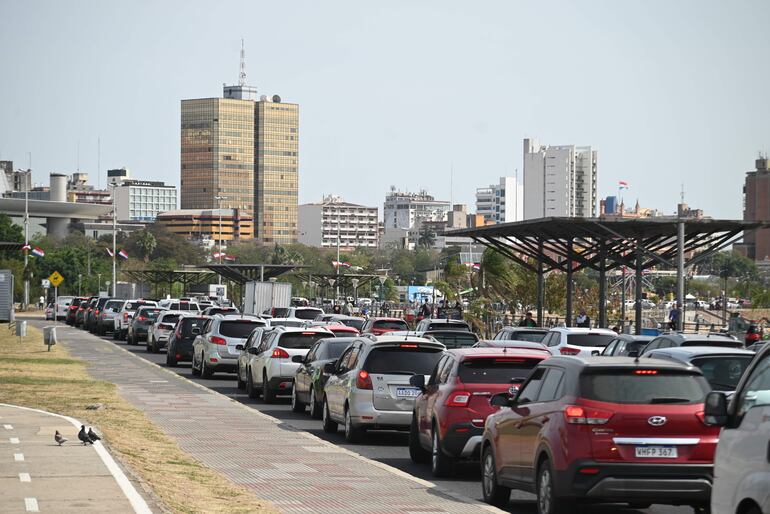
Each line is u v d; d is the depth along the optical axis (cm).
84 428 2828
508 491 2253
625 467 1875
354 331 5209
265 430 3541
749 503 1402
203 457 2889
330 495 2295
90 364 6688
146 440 3112
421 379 2878
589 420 1895
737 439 1453
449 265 12356
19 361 6619
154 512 1919
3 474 2334
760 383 1473
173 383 5419
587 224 6309
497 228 6956
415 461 2928
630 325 7781
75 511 1919
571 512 1927
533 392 2131
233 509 2031
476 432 2570
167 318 8494
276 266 12056
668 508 2286
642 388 1923
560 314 10969
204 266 12419
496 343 3850
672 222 6169
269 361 4628
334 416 3506
